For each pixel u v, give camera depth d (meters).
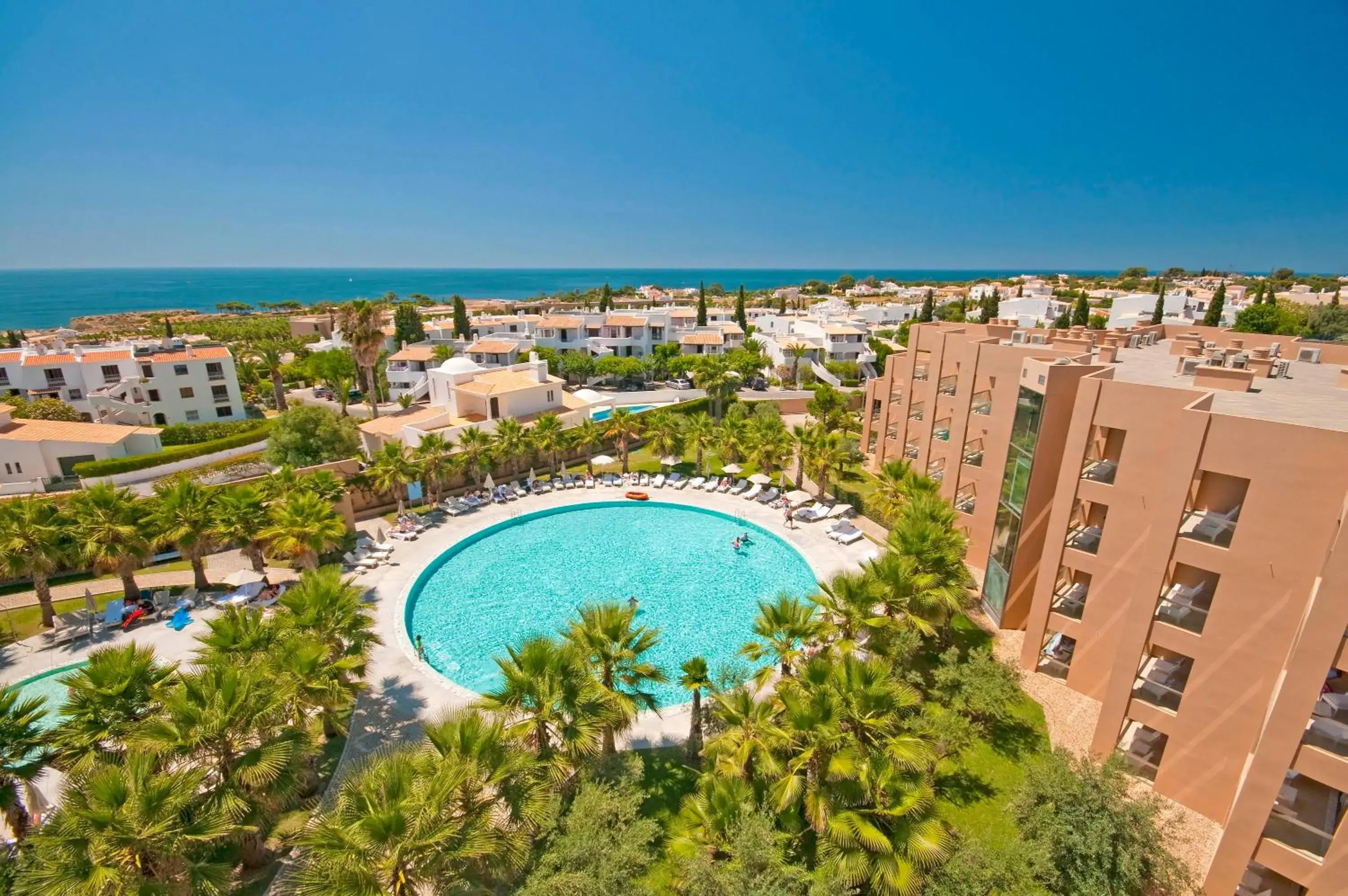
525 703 15.16
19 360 55.59
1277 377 26.61
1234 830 14.16
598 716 15.39
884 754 14.09
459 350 77.38
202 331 134.00
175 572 30.50
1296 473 14.45
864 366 84.69
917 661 23.25
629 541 36.41
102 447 43.72
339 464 38.78
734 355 79.25
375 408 62.44
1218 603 16.02
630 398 72.62
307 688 15.96
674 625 27.72
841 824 13.11
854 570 31.45
